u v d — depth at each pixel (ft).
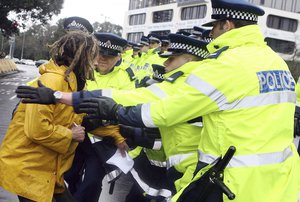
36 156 9.75
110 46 14.61
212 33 9.34
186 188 8.36
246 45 8.63
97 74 14.99
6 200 16.57
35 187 9.78
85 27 13.29
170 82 9.39
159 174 12.28
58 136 9.60
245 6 8.71
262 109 8.06
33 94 8.52
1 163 9.80
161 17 207.21
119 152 12.21
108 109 8.28
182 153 9.60
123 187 19.86
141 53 31.32
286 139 8.31
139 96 8.98
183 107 8.05
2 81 87.10
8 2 90.84
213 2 9.00
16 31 101.60
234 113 8.04
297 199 8.09
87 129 11.91
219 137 8.10
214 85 7.96
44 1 96.78
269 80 8.20
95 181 12.63
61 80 9.64
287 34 168.66
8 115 38.88
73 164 13.21
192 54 10.84
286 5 169.37
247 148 7.89
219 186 7.88
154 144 11.79
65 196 10.75
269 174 7.89
